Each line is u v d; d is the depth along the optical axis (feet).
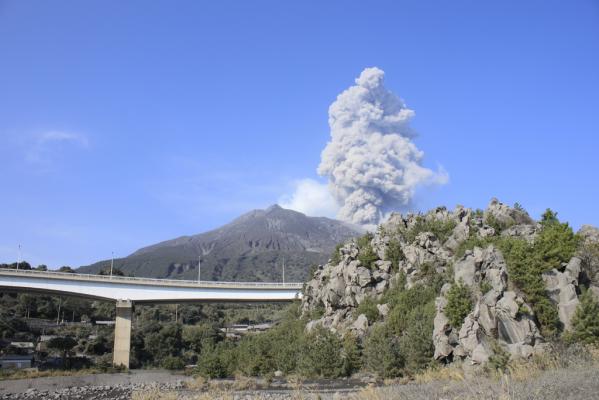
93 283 505.66
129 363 491.72
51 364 476.95
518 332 225.35
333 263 465.06
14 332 571.69
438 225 391.24
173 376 404.16
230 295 527.40
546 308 238.07
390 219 446.19
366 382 278.46
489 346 224.53
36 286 489.67
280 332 426.51
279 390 272.92
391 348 287.48
